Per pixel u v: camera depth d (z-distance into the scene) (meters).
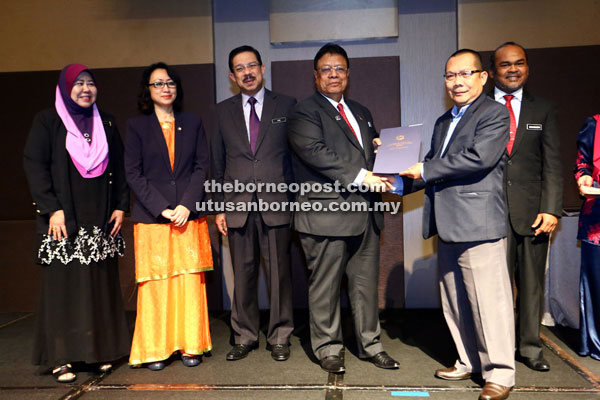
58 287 2.53
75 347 2.55
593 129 2.70
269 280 3.01
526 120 2.64
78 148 2.53
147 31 3.83
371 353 2.68
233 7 3.84
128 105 3.85
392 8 3.67
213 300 3.90
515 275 2.76
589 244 2.71
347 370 2.61
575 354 2.79
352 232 2.57
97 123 2.65
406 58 3.77
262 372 2.61
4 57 3.96
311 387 2.39
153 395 2.35
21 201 4.01
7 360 2.90
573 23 3.55
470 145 2.28
